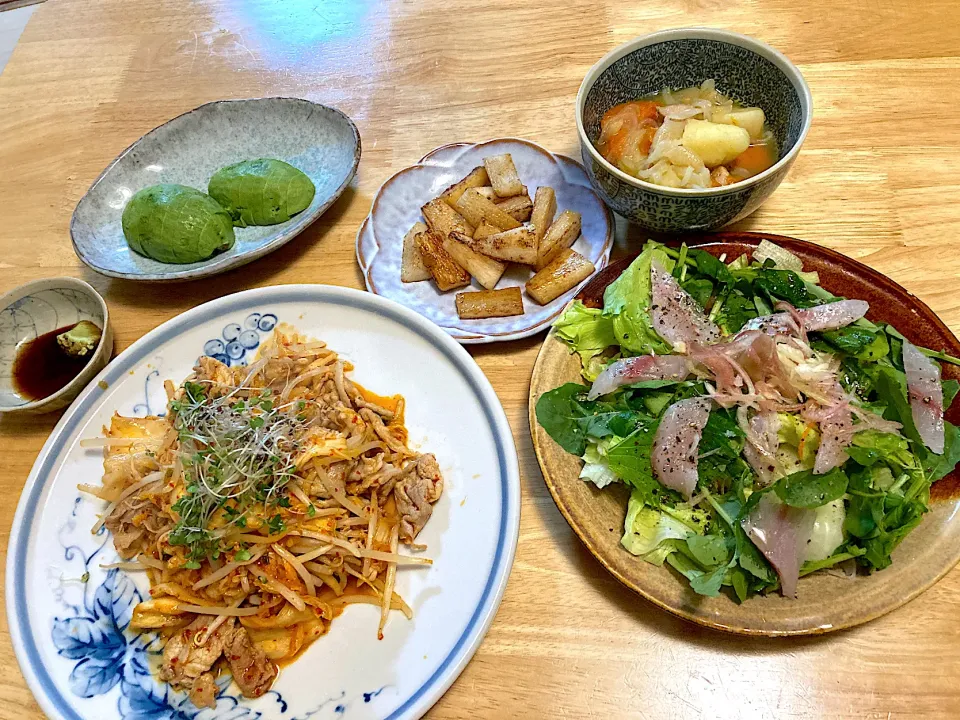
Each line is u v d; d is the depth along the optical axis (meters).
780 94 0.42
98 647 0.36
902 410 0.35
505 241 0.44
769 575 0.32
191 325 0.44
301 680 0.34
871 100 0.50
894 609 0.31
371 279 0.46
